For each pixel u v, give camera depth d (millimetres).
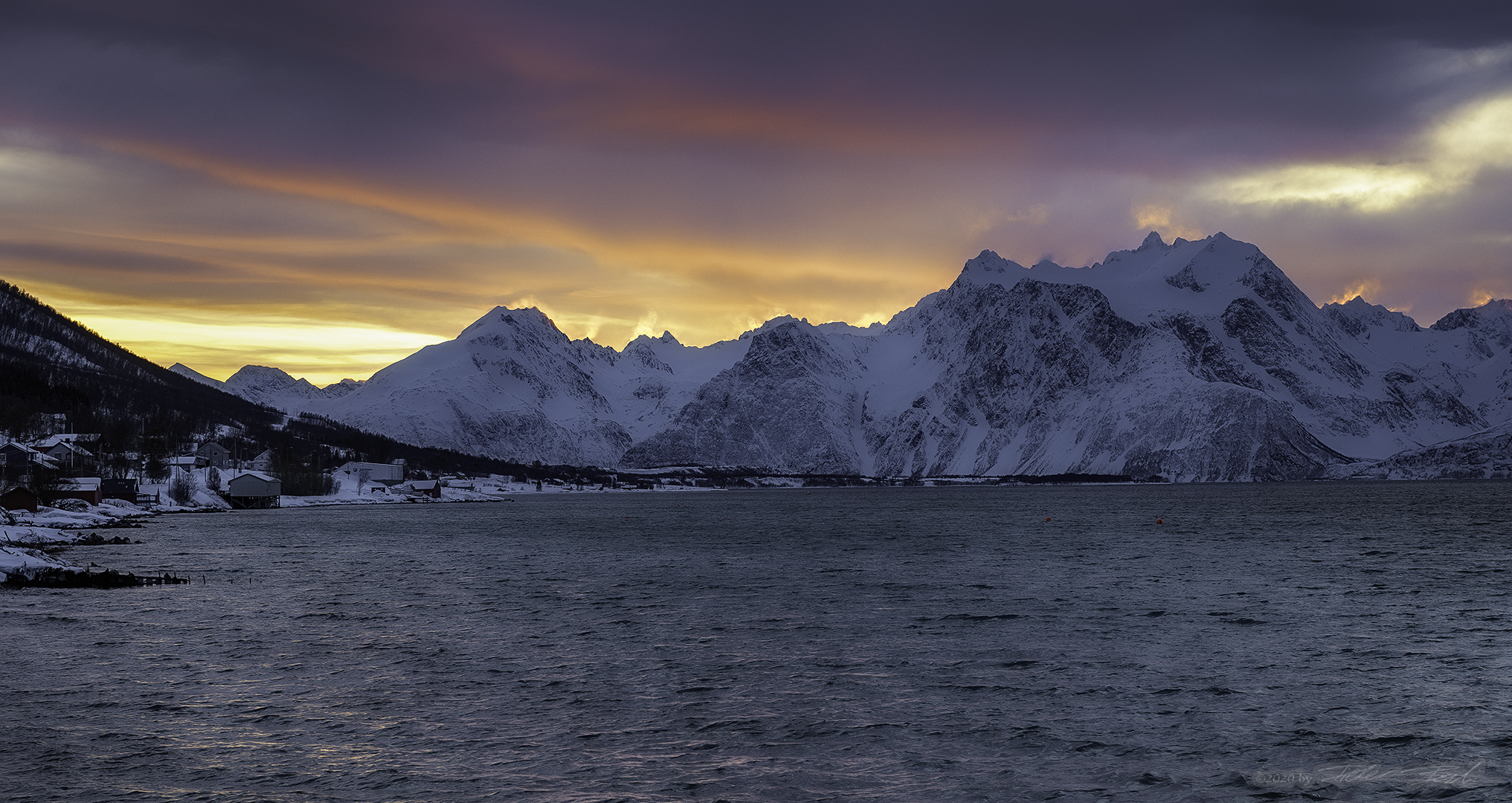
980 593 80125
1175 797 33156
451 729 40062
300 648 56156
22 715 41562
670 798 32844
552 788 33594
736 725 40781
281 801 32281
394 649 55844
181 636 59312
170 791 33062
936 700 44812
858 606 73000
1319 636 59969
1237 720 41594
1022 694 45844
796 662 52469
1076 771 35594
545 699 44781
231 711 42562
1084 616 67812
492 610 71188
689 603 74750
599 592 81625
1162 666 51594
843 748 38031
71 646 55906
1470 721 41125
